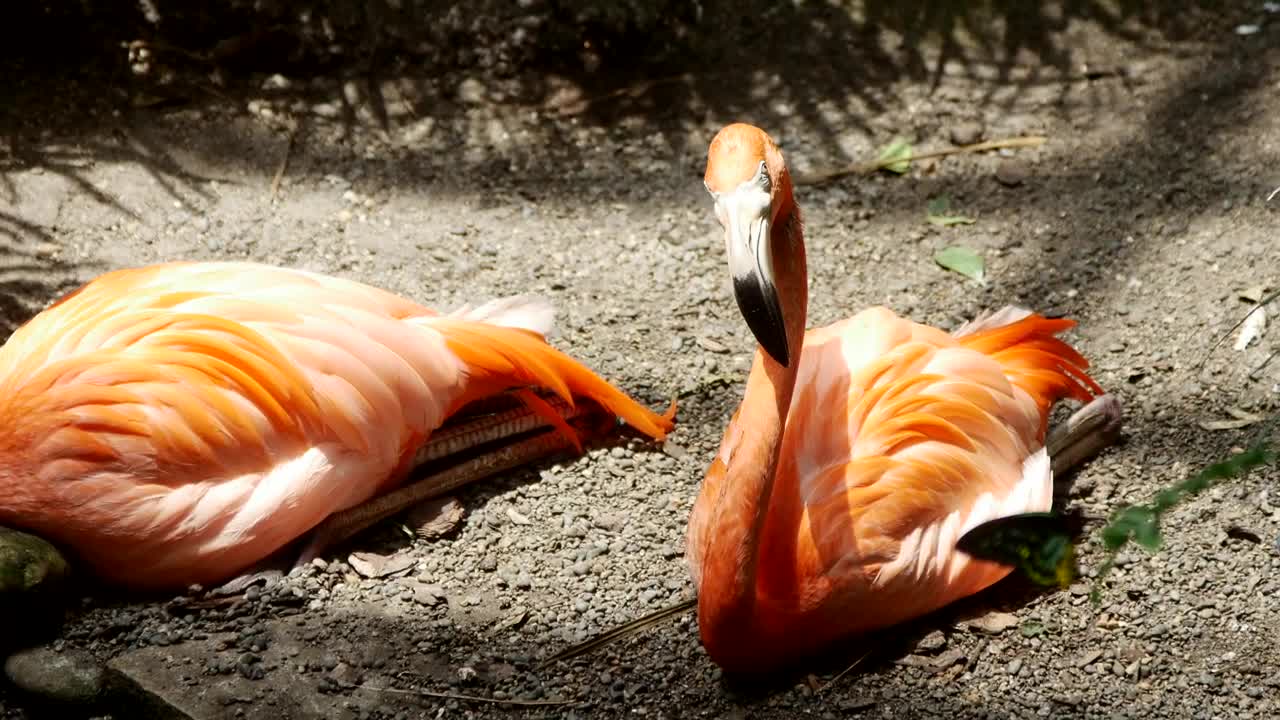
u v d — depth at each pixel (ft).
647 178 26.53
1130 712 15.71
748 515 14.85
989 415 17.16
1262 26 28.22
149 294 18.26
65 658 16.49
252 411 17.12
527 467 20.30
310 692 15.99
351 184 26.03
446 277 23.82
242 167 26.08
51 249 23.75
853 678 16.37
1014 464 17.33
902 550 16.07
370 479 18.12
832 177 26.45
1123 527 12.58
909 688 16.20
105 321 17.75
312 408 17.39
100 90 26.91
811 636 16.06
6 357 17.94
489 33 28.12
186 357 17.08
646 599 17.87
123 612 17.29
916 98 27.89
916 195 25.93
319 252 24.25
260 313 17.81
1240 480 19.11
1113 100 27.35
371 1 28.14
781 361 13.44
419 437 18.57
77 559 17.38
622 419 20.74
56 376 16.92
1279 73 26.96
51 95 26.66
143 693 15.93
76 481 16.66
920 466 16.35
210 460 16.97
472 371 18.79
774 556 15.79
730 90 28.12
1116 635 16.89
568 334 22.68
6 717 16.72
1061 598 17.52
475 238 24.91
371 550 18.62
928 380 17.12
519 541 18.88
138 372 16.93
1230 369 21.15
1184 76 27.50
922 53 28.58
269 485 17.28
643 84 28.22
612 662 16.76
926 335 17.92
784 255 14.76
